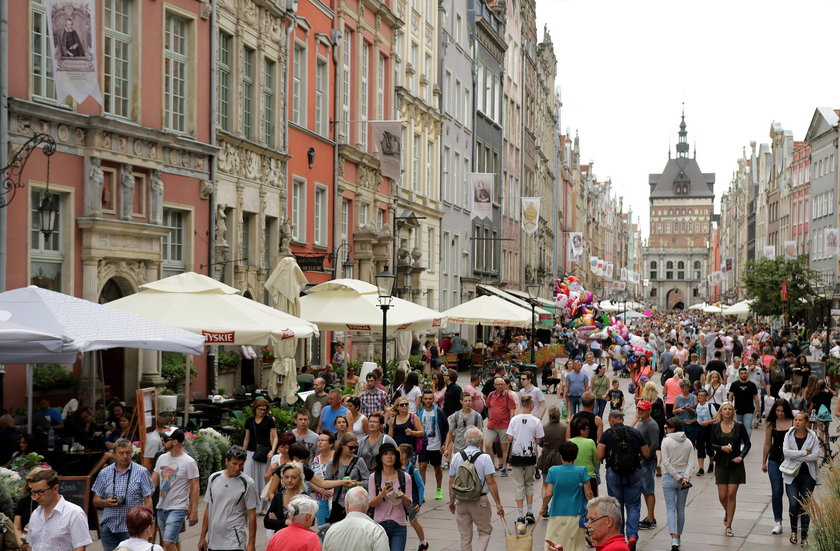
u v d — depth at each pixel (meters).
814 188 124.38
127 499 15.68
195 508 16.89
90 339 18.34
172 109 33.69
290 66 43.28
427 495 26.09
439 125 69.56
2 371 24.97
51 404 27.23
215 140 35.50
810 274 96.81
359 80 52.19
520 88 103.62
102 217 28.81
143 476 15.84
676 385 35.19
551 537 17.97
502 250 94.88
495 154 91.06
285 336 25.27
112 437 23.41
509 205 98.12
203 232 35.12
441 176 72.06
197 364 34.06
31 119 26.39
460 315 51.72
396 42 60.06
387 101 57.31
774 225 155.12
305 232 45.22
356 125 52.00
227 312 25.28
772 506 24.33
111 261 29.55
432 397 25.53
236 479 15.87
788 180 142.38
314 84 46.22
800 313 112.25
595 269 143.12
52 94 27.73
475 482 18.48
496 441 28.45
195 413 28.22
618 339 70.69
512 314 51.62
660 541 21.44
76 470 20.41
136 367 30.72
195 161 34.44
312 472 16.97
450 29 73.81
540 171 121.62
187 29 34.50
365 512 13.98
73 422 23.52
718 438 22.23
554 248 138.00
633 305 137.12
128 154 30.28
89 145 28.61
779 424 22.12
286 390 31.64
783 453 21.48
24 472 19.70
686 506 25.70
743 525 23.30
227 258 36.59
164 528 16.66
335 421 22.12
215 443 24.44
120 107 30.77
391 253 55.41
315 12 45.97
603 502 11.06
